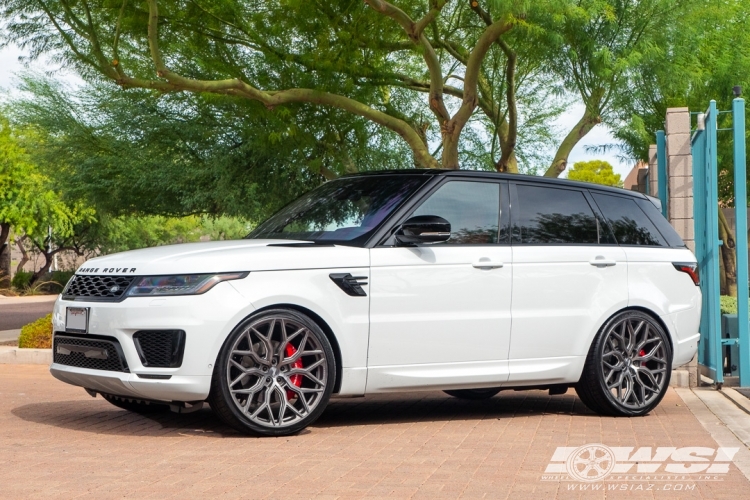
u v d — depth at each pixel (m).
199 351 6.18
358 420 7.47
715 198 9.77
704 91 16.77
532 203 7.70
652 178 11.99
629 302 7.92
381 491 4.78
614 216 8.16
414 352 6.93
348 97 14.99
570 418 7.77
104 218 22.34
